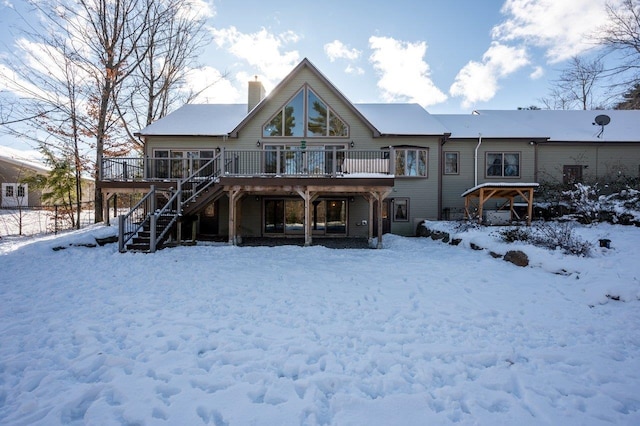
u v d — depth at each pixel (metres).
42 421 2.48
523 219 13.13
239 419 2.51
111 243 10.67
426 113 16.38
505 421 2.52
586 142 15.16
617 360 3.50
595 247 7.38
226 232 14.70
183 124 15.12
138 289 5.88
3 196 24.14
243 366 3.25
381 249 10.68
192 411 2.60
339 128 14.40
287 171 13.73
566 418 2.57
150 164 13.65
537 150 15.34
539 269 6.78
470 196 13.61
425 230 13.76
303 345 3.72
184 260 8.50
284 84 14.26
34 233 13.23
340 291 5.85
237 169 13.55
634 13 15.87
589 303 5.12
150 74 19.44
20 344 3.72
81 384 2.94
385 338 3.94
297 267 7.75
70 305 4.99
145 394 2.80
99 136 15.12
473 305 5.11
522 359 3.49
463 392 2.88
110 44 15.57
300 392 2.88
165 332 4.04
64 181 17.81
